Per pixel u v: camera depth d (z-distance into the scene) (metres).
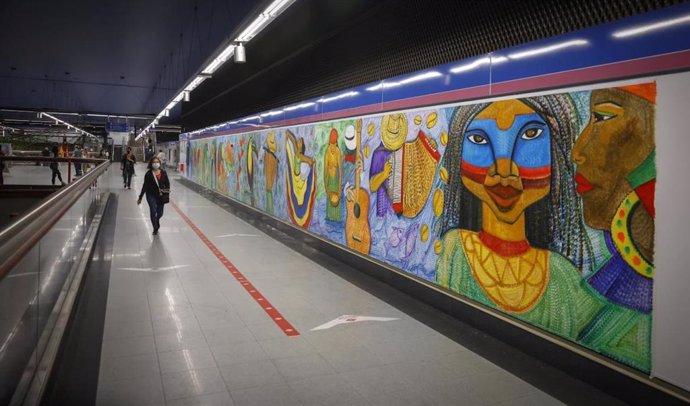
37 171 20.94
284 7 4.74
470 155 4.21
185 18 9.15
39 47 12.24
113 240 7.98
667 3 2.80
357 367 3.48
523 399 3.03
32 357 2.76
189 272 6.06
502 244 3.89
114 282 5.53
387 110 5.48
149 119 35.72
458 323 4.37
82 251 5.99
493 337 4.03
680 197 2.63
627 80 2.89
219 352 3.70
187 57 13.23
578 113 3.20
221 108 14.54
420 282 4.96
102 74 16.58
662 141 2.71
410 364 3.53
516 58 3.71
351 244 6.44
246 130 11.62
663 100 2.70
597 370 3.13
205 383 3.20
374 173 5.81
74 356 3.55
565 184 3.32
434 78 4.67
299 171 8.20
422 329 4.22
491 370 3.43
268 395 3.05
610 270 3.03
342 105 6.58
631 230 2.89
